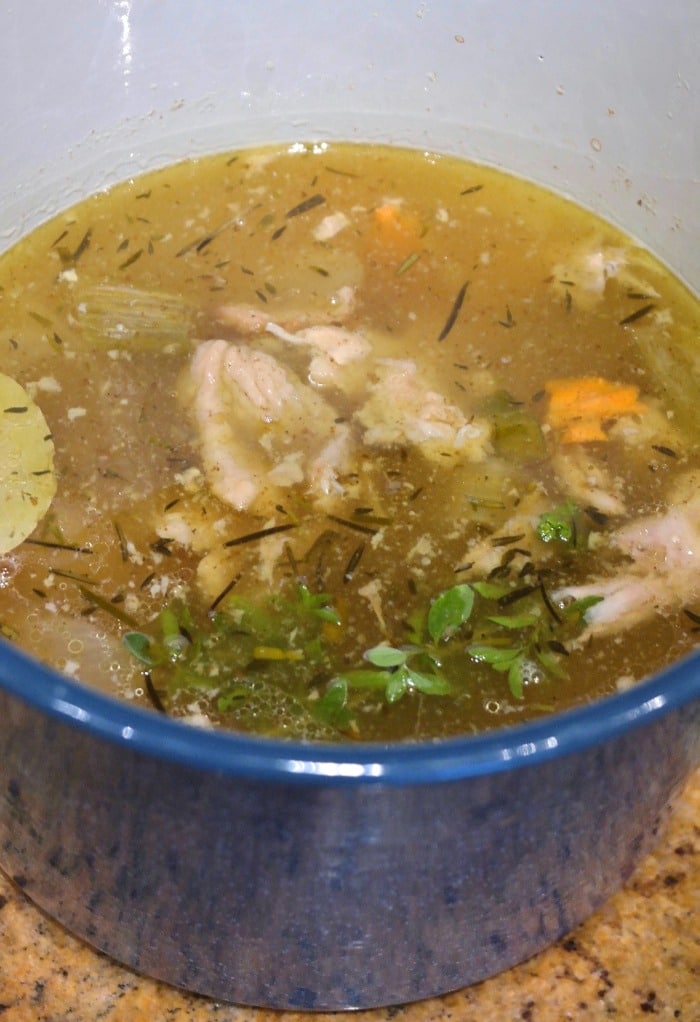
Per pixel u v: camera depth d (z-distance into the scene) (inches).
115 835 14.6
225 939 15.5
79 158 21.4
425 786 13.4
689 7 19.6
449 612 17.4
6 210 20.9
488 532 18.5
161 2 20.9
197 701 17.1
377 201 22.2
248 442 19.1
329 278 21.1
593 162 21.6
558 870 15.3
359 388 19.8
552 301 21.0
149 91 21.5
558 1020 16.8
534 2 20.8
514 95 21.7
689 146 20.4
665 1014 16.8
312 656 17.4
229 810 13.8
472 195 22.3
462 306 20.9
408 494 18.8
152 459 19.0
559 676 17.4
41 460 18.9
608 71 20.8
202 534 18.3
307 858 14.3
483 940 15.8
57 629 17.5
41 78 20.5
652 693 13.7
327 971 15.8
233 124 22.3
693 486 19.1
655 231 21.4
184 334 20.3
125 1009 16.7
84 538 18.2
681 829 17.9
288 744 13.3
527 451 19.3
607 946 17.2
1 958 17.0
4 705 13.9
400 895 14.8
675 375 20.2
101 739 13.4
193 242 21.5
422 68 21.9
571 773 13.9
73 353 20.0
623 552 18.5
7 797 15.2
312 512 18.6
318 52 21.9
